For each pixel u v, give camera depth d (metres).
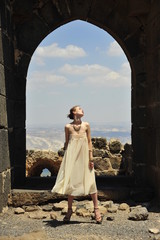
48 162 13.28
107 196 7.60
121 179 8.69
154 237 4.96
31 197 7.32
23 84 8.33
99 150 12.09
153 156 7.70
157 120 7.32
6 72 7.30
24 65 8.34
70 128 5.80
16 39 8.31
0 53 6.72
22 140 8.27
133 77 8.66
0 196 6.62
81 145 5.73
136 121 8.37
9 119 7.55
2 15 7.01
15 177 8.14
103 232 5.29
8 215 6.56
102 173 11.95
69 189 5.65
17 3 8.05
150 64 7.94
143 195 7.55
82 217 6.31
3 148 6.91
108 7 8.46
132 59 8.44
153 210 6.91
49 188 7.81
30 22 8.36
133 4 8.04
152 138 7.77
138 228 5.53
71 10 8.42
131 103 8.84
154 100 7.57
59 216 6.49
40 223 5.87
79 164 5.71
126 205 7.04
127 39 8.45
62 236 5.04
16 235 5.16
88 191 5.66
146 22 8.27
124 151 11.91
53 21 8.39
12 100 7.97
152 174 7.80
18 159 8.23
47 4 8.38
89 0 8.44
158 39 7.22
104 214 6.54
